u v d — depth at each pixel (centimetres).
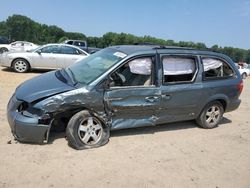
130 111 579
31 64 1423
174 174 483
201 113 692
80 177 445
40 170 453
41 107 504
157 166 502
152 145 586
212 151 588
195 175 487
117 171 472
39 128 506
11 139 547
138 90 577
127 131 645
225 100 711
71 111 542
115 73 562
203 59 671
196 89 653
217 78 694
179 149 581
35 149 515
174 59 627
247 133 714
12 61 1400
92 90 536
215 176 491
